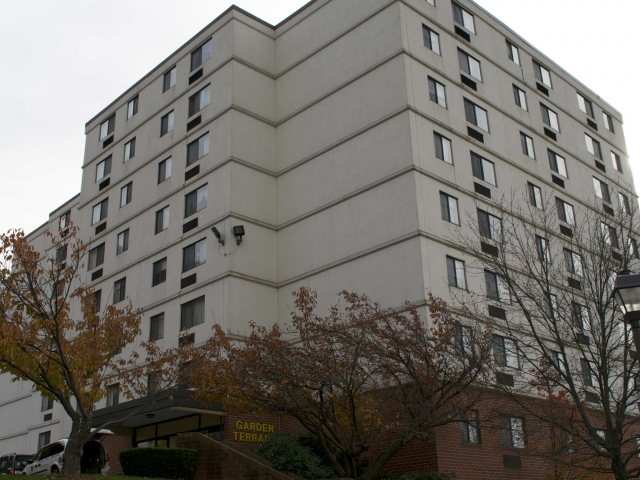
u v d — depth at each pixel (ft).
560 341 67.31
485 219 106.32
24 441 158.51
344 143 111.34
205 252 114.21
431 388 70.08
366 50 113.29
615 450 59.21
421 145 102.78
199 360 76.74
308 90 121.29
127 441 111.04
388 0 112.27
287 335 108.78
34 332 65.00
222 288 108.37
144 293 123.95
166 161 130.31
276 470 78.43
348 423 74.43
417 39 110.83
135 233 131.75
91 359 67.56
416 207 97.19
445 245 98.32
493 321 81.20
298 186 116.47
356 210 105.70
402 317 75.56
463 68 117.19
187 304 114.21
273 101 126.11
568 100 140.05
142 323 121.49
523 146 122.83
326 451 69.67
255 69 125.59
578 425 69.36
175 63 136.05
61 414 148.46
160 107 136.26
